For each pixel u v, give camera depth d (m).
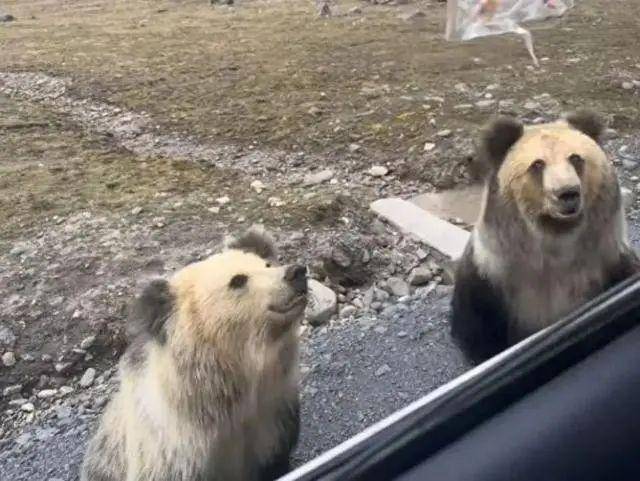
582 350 0.76
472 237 2.01
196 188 3.33
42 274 2.65
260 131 3.95
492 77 4.39
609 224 1.74
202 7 7.51
